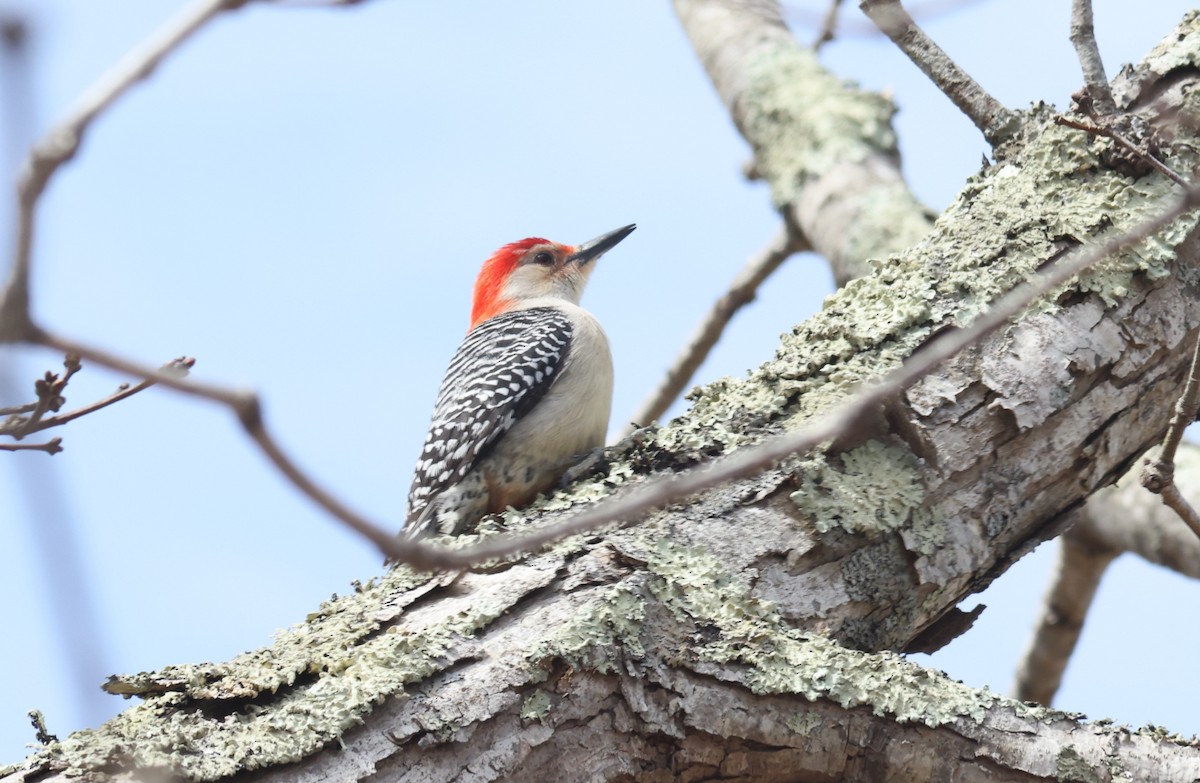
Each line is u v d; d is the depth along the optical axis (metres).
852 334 9.15
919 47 10.42
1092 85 9.57
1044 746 7.30
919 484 8.55
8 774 6.57
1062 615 15.27
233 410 3.43
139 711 6.97
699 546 8.05
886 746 7.37
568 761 7.16
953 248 9.53
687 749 7.34
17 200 2.98
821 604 8.17
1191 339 9.16
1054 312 9.00
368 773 6.81
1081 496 9.02
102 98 3.10
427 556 4.20
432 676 7.16
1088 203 9.38
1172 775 7.19
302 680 7.26
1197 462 14.33
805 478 8.38
